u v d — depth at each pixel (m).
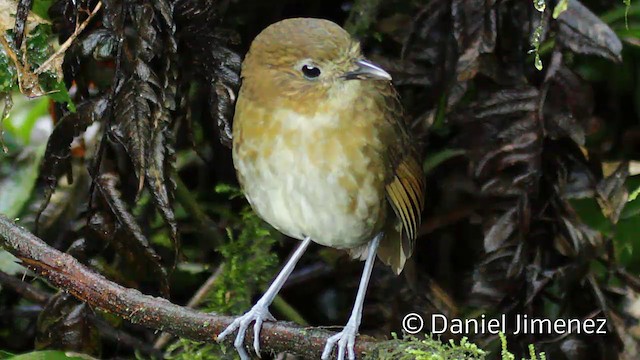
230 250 8.74
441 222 8.61
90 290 6.97
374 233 7.34
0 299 9.28
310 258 9.19
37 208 9.05
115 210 7.68
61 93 7.29
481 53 7.50
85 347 8.16
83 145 8.92
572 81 7.50
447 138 8.38
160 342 9.05
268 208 7.21
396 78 8.07
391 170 7.15
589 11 7.40
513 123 7.68
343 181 6.98
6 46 7.20
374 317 8.86
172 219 7.42
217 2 7.92
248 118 7.00
